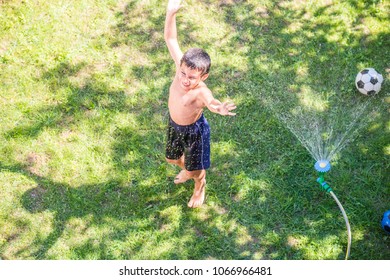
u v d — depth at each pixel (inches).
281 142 224.2
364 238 198.7
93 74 242.2
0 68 240.7
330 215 204.2
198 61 159.0
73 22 260.5
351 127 229.3
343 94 241.1
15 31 254.4
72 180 209.8
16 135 219.9
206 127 182.1
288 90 241.9
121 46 254.2
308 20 269.6
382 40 261.9
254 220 203.2
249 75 246.5
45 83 237.5
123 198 206.8
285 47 258.4
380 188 211.2
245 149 221.5
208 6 272.1
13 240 194.5
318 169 181.6
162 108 233.3
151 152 219.1
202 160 185.3
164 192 208.8
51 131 222.7
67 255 192.2
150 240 197.5
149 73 244.8
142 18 265.4
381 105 237.3
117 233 198.4
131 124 227.1
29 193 205.5
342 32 265.1
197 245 195.9
